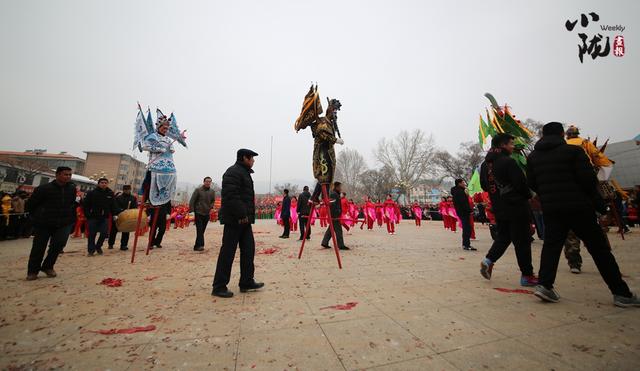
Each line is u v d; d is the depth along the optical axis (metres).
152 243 7.28
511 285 3.59
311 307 2.80
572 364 1.70
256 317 2.55
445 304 2.85
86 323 2.43
